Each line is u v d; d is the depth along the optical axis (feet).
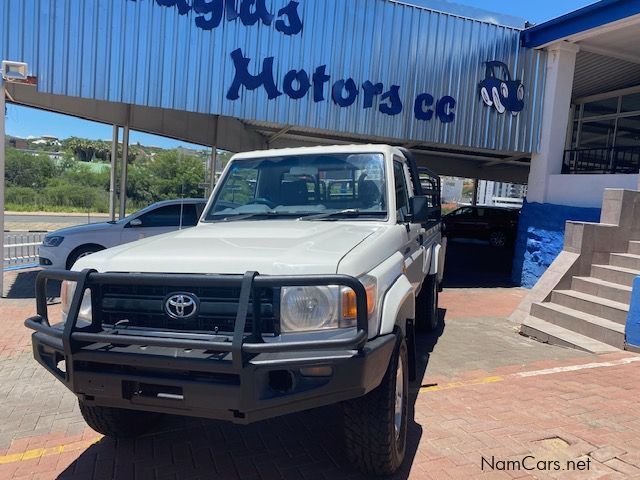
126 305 9.55
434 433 12.42
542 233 36.37
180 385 8.64
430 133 36.50
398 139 36.83
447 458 11.24
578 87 50.08
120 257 10.01
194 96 32.35
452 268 48.78
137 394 9.21
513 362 18.22
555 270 24.93
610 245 24.79
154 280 8.96
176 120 44.32
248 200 15.05
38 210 132.16
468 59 36.94
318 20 33.94
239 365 8.16
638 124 46.55
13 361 19.03
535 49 38.37
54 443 12.64
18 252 46.29
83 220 105.60
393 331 10.30
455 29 36.52
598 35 35.12
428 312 21.77
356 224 13.17
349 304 8.89
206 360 8.39
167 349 8.89
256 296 8.48
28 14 29.94
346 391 8.57
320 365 8.37
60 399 15.56
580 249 24.36
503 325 24.58
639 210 25.41
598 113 51.93
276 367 8.25
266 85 33.40
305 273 8.93
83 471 11.25
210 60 32.48
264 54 33.24
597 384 15.60
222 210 15.03
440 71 36.40
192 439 12.71
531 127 38.50
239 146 50.98
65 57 30.42
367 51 34.94
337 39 34.37
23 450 12.28
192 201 33.73
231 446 12.33
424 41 35.99
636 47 37.58
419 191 18.49
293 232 11.67
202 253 9.75
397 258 11.84
